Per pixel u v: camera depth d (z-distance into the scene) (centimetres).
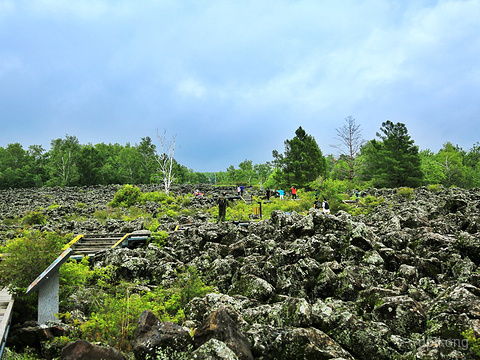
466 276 894
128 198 4078
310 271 1013
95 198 5319
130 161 11131
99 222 2656
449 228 1434
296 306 692
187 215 3139
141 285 1111
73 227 2291
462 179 7038
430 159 8119
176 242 1606
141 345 560
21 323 800
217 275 1158
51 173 9756
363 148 8131
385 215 1783
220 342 530
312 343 589
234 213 2947
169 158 6525
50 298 770
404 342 626
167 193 5784
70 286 940
